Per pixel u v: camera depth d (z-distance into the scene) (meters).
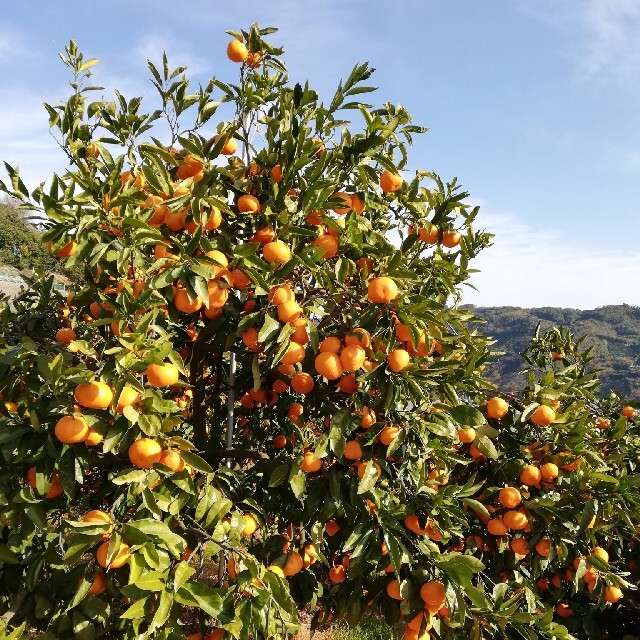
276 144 1.73
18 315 2.10
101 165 1.77
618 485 1.89
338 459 1.63
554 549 1.88
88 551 1.44
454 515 1.63
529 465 1.95
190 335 2.07
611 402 2.92
